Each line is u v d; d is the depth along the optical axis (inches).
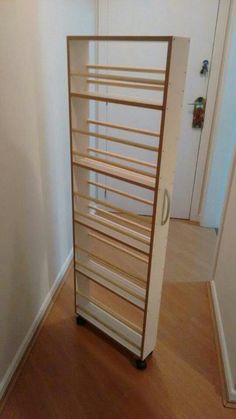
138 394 60.2
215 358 67.9
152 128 113.7
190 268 98.5
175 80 42.6
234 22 93.1
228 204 77.2
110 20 103.6
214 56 101.7
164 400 59.2
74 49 52.3
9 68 50.5
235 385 58.6
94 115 111.4
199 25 99.0
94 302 73.4
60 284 88.2
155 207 49.2
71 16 79.4
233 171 73.9
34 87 60.8
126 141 51.5
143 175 52.6
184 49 41.8
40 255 72.9
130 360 66.6
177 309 81.1
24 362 65.6
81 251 69.6
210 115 109.5
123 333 66.7
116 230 60.1
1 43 47.4
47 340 70.8
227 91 100.9
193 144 115.1
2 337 57.6
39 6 59.7
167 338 72.4
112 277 66.2
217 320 76.0
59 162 79.9
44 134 68.2
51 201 76.7
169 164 48.3
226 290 72.7
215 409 57.9
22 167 58.9
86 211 66.8
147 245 55.2
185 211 127.3
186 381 62.8
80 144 60.5
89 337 71.9
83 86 56.5
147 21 101.6
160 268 56.8
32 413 56.3
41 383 61.5
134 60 105.7
